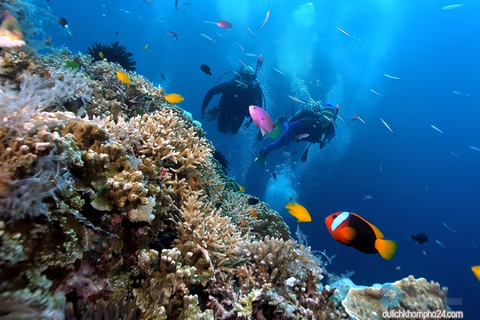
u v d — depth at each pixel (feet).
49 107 7.64
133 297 6.03
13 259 4.19
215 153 23.93
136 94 15.37
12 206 4.42
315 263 8.78
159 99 16.93
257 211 16.34
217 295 7.49
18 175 4.73
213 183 13.39
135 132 9.06
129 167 7.22
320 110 33.42
